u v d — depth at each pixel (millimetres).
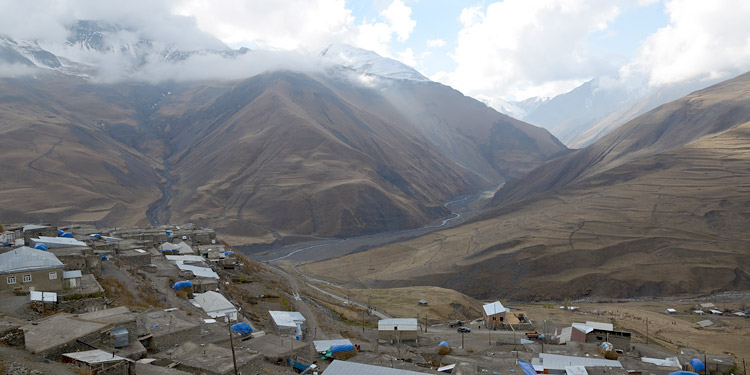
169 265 80688
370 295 124125
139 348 33406
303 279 140625
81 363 26656
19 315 38531
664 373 49656
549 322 102750
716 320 119812
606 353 58906
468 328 88062
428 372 44188
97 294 47094
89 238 82938
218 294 61219
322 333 67125
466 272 177500
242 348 38594
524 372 45375
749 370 60656
